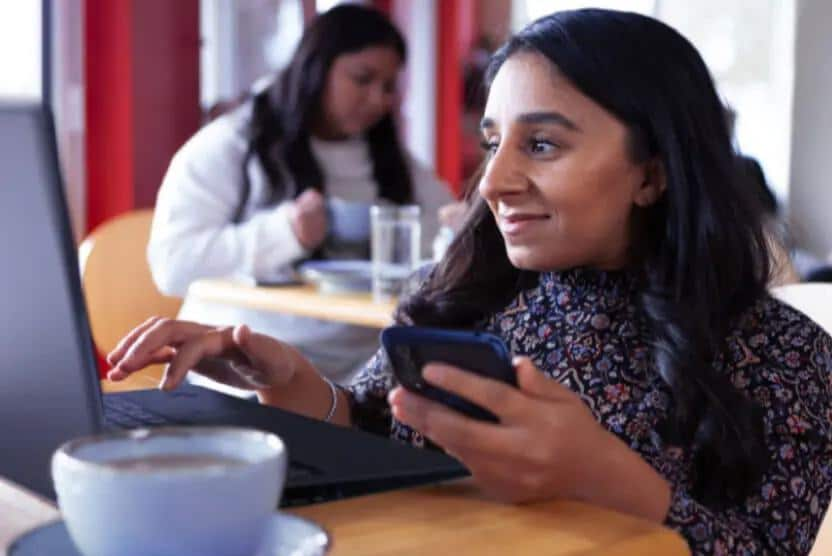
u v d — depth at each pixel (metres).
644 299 1.12
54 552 0.65
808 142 4.93
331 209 2.59
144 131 3.80
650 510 0.85
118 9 3.71
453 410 0.80
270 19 4.17
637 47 1.10
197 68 3.91
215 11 4.02
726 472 1.03
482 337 0.76
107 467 0.58
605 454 0.81
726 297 1.12
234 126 2.71
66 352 0.73
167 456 0.63
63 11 3.67
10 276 0.76
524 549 0.70
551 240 1.11
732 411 1.03
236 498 0.58
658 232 1.14
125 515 0.57
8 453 0.80
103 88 3.77
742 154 1.20
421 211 2.94
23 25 3.62
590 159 1.08
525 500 0.80
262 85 2.86
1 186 0.74
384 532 0.73
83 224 3.78
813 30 4.88
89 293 2.56
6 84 3.62
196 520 0.57
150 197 3.84
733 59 5.20
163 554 0.57
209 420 1.00
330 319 2.28
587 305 1.17
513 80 1.10
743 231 1.13
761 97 5.15
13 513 0.77
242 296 2.37
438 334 0.77
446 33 4.95
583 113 1.08
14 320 0.77
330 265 2.46
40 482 0.77
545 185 1.09
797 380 1.06
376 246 2.29
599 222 1.10
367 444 0.93
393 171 2.88
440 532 0.74
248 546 0.60
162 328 1.07
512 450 0.78
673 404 1.08
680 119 1.10
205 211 2.61
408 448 0.92
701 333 1.08
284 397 1.18
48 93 3.68
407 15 4.86
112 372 1.06
